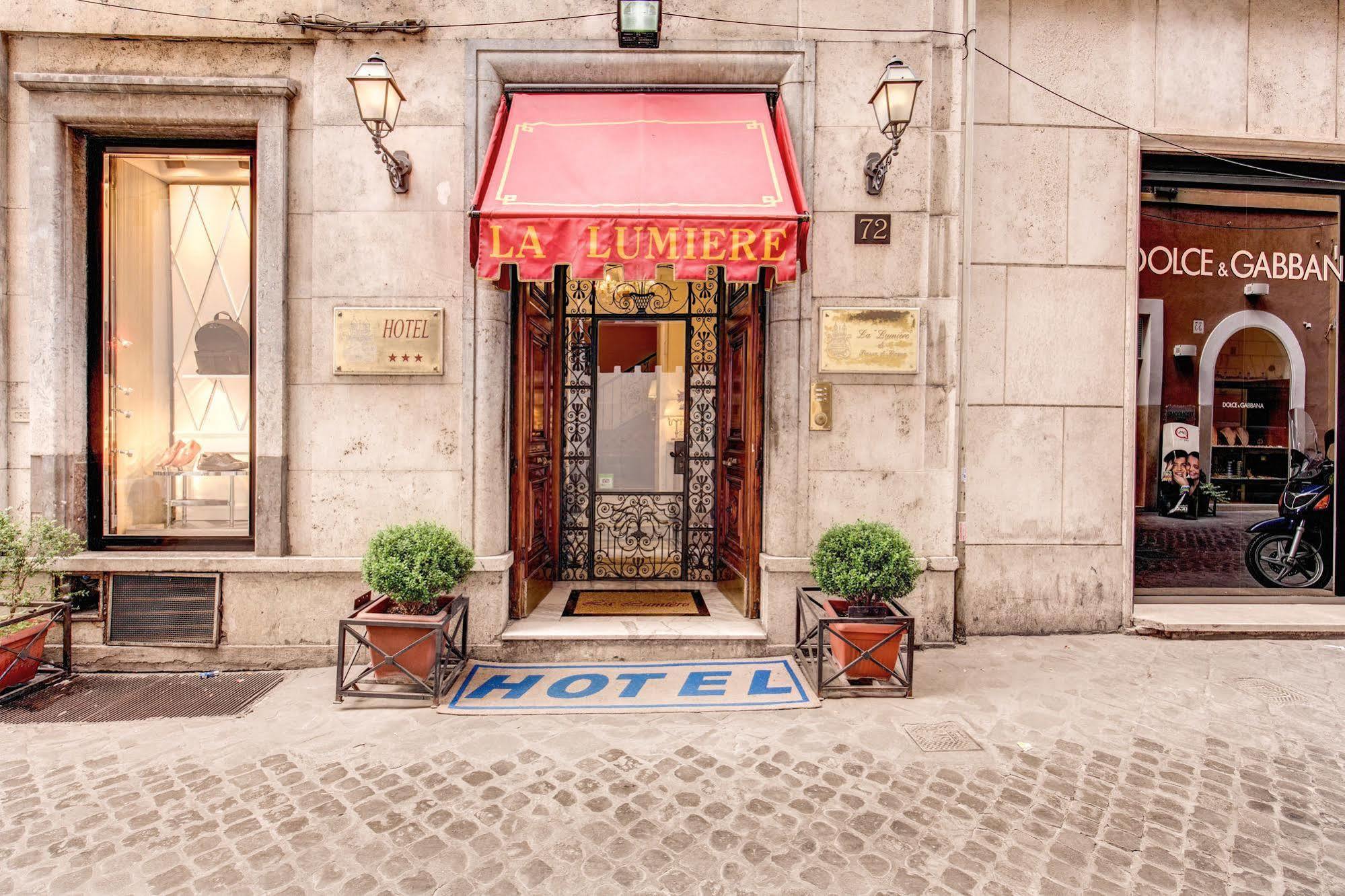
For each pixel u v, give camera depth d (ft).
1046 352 17.21
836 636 13.38
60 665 14.42
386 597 13.71
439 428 15.20
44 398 15.01
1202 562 19.47
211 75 15.16
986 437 17.06
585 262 12.98
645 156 14.25
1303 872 8.18
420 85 15.08
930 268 15.66
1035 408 17.16
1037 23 17.04
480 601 14.97
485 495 15.16
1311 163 18.42
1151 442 19.45
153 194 16.58
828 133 15.49
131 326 16.44
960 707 12.71
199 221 16.67
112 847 8.48
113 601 14.83
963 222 15.97
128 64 15.10
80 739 11.35
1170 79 17.49
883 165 14.89
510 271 15.26
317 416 15.11
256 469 15.29
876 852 8.48
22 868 8.05
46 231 14.97
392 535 13.21
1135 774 10.40
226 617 14.94
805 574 15.25
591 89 15.52
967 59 15.89
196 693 13.39
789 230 13.06
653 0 14.52
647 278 13.05
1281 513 19.70
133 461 16.37
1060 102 17.15
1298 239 19.57
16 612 14.79
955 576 16.28
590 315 19.71
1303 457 19.69
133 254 16.44
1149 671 14.60
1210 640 16.76
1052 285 17.21
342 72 15.02
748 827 8.98
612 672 14.33
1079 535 17.26
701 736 11.55
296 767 10.48
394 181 14.79
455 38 15.11
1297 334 19.66
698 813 9.32
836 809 9.43
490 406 15.20
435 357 15.02
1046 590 17.16
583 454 19.81
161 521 16.31
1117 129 17.34
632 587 19.26
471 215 13.03
